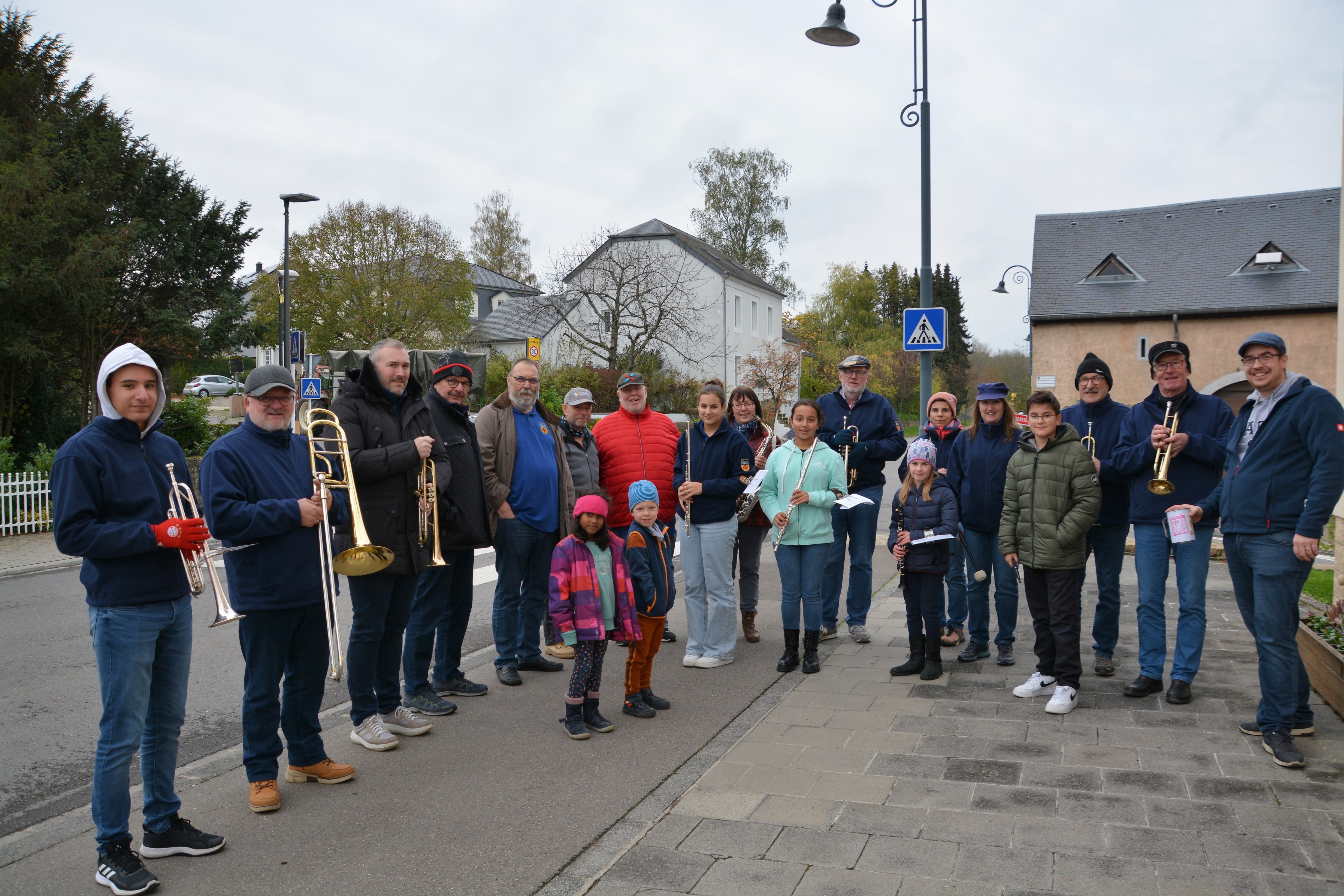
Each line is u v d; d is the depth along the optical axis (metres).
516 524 6.37
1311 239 34.41
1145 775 4.33
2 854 3.92
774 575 10.93
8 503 15.12
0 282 16.69
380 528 5.03
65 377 20.81
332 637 4.59
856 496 6.69
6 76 21.27
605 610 5.32
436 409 5.87
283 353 24.19
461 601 6.11
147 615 3.63
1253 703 5.37
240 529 4.01
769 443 7.97
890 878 3.43
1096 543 6.16
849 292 67.12
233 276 25.53
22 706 6.04
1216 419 5.46
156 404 3.79
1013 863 3.50
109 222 21.08
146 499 3.68
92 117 22.45
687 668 6.76
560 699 6.05
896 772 4.50
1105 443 6.28
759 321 53.56
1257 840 3.62
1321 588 8.88
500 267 69.56
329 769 4.61
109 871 3.52
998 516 6.51
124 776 3.57
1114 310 35.12
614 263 39.91
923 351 11.87
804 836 3.82
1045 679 5.72
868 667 6.61
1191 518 5.23
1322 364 32.75
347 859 3.78
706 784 4.44
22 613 9.05
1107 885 3.31
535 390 6.53
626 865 3.61
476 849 3.85
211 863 3.76
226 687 6.48
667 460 6.96
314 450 4.61
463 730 5.43
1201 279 34.91
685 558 6.86
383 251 38.09
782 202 56.25
